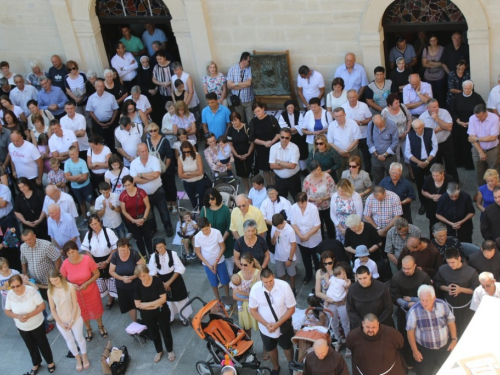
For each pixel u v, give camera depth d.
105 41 14.34
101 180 11.95
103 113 13.26
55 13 13.84
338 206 9.55
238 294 8.76
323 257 8.51
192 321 9.12
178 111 12.23
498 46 11.32
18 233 11.35
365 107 11.45
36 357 9.52
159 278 8.96
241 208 9.47
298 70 12.53
